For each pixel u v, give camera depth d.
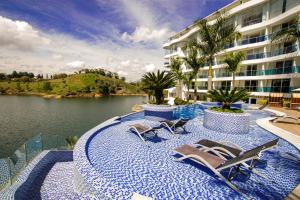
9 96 100.50
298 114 15.73
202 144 5.47
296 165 5.21
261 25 27.56
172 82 11.73
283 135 8.12
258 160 5.42
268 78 26.05
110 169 4.73
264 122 11.24
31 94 112.31
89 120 37.09
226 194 3.77
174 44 49.72
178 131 8.62
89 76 143.62
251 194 3.79
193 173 4.56
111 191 3.33
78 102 74.06
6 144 22.25
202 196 3.69
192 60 22.88
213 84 37.19
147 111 10.97
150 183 4.11
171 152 5.90
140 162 5.14
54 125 32.34
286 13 22.97
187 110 13.37
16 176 5.41
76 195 4.11
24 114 43.22
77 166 4.18
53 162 6.35
